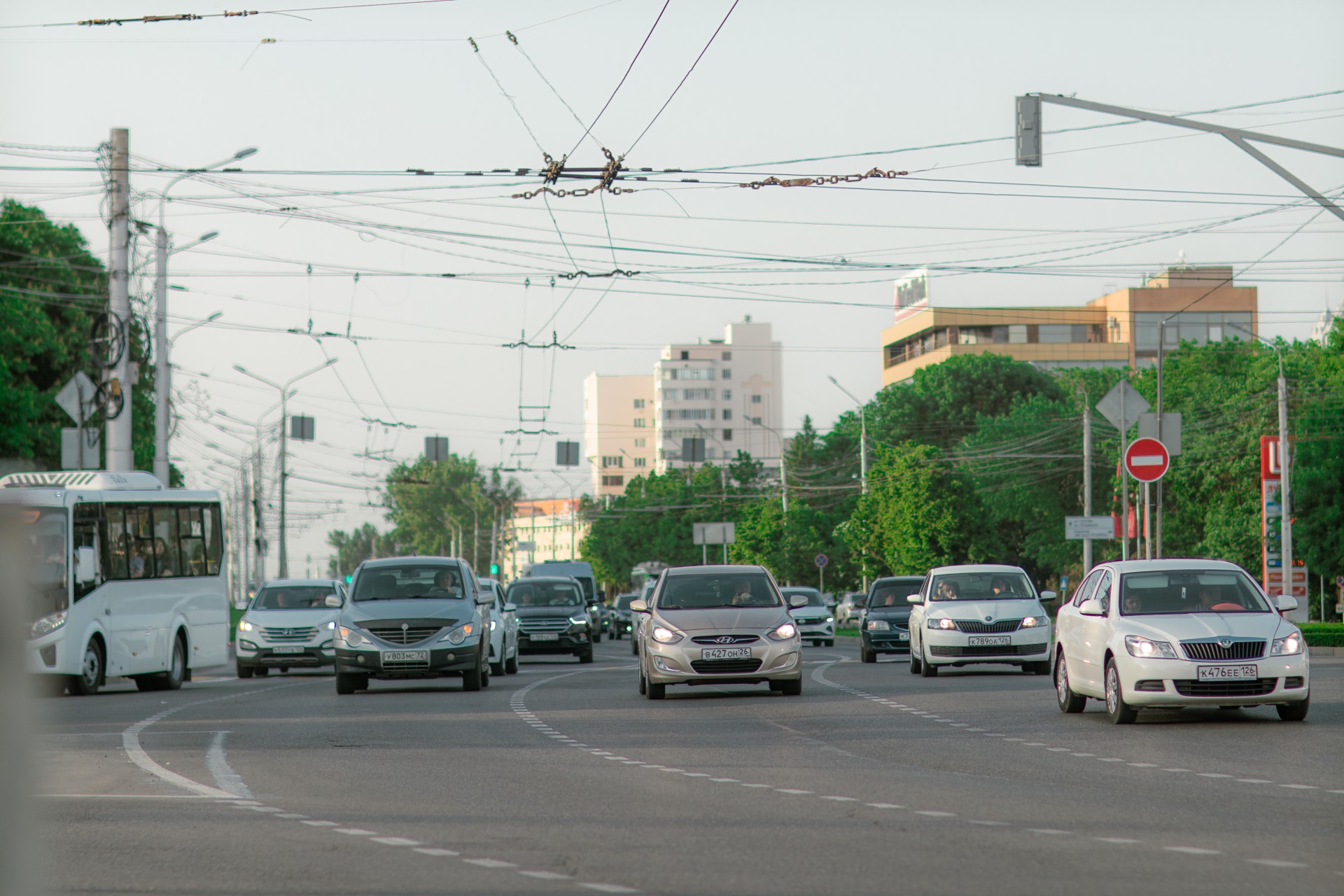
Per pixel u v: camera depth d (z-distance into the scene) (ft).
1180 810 42.27
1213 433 295.69
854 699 91.04
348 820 41.32
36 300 218.38
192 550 127.44
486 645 111.96
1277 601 73.15
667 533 479.41
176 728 76.43
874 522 319.27
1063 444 370.53
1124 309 536.01
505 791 47.96
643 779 51.03
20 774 7.13
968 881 30.86
